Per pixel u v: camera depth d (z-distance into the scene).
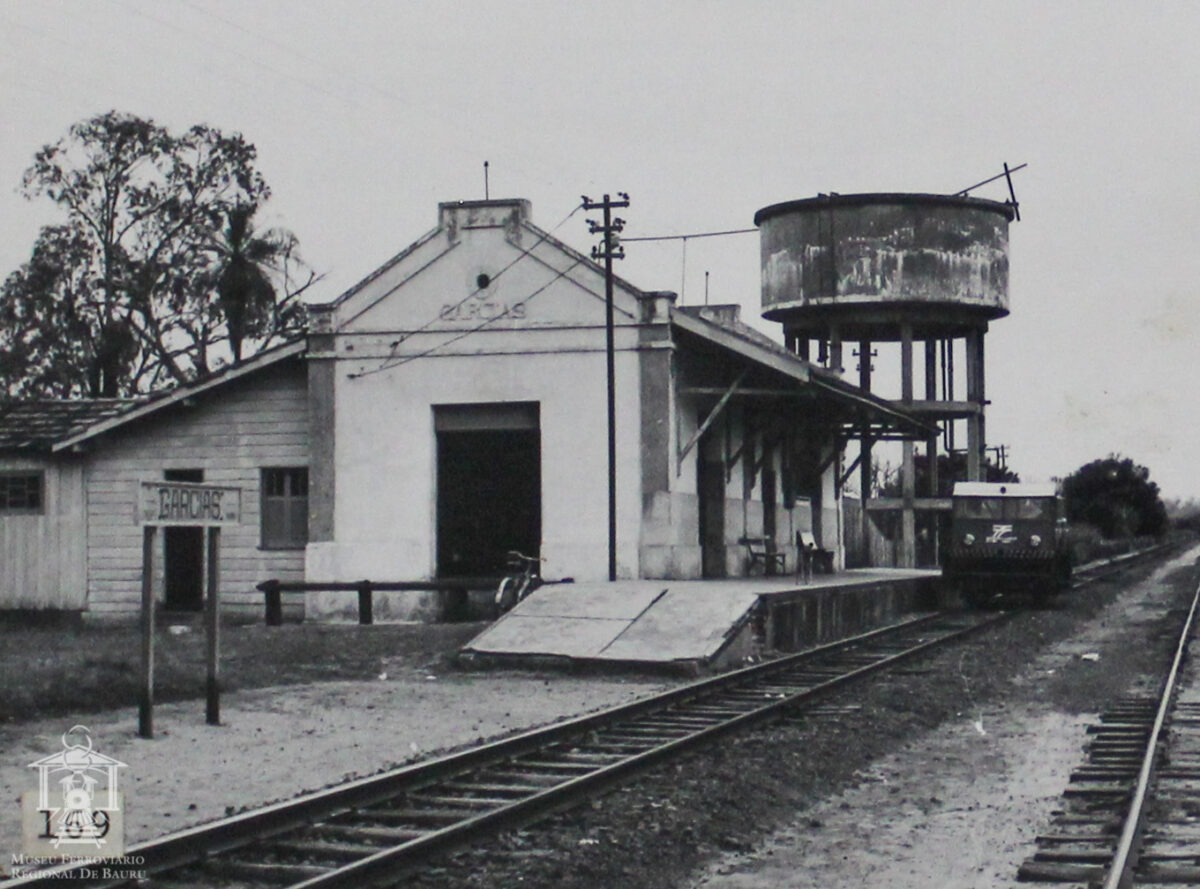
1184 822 10.36
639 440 27.91
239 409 30.58
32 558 31.20
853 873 9.19
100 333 50.44
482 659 20.33
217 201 52.09
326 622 28.64
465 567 29.45
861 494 48.97
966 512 37.44
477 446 29.64
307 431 30.20
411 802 10.91
